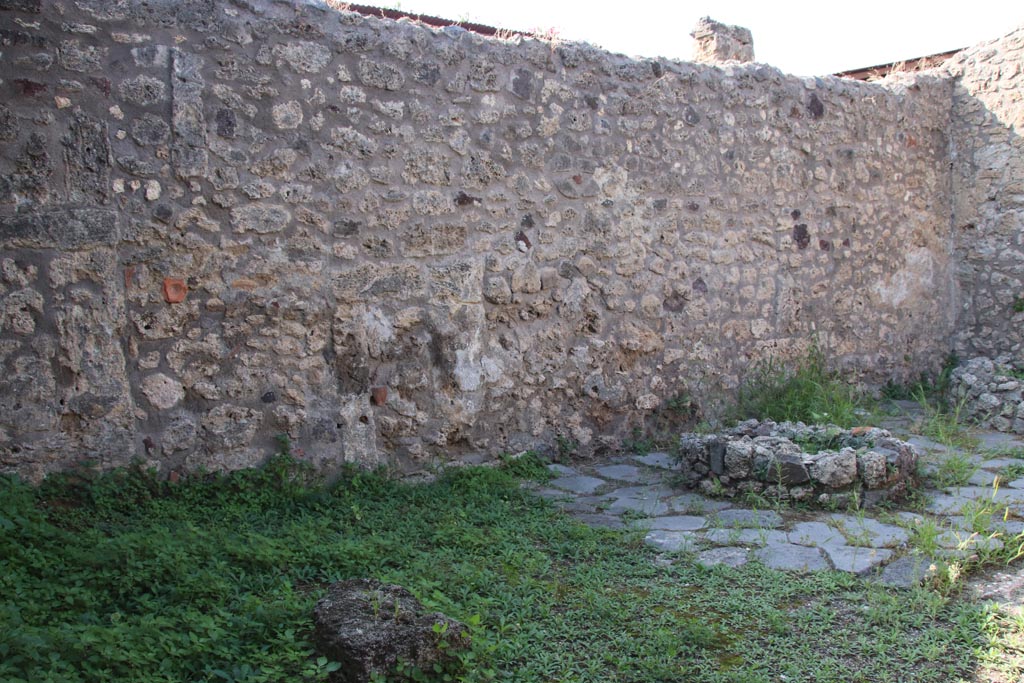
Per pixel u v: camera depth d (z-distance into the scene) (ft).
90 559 10.53
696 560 12.78
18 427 13.25
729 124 21.98
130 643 8.55
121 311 13.98
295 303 15.58
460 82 17.42
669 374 21.26
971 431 22.09
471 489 16.20
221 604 9.98
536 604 10.92
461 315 17.65
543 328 19.07
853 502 15.12
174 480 14.51
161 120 14.20
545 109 18.72
